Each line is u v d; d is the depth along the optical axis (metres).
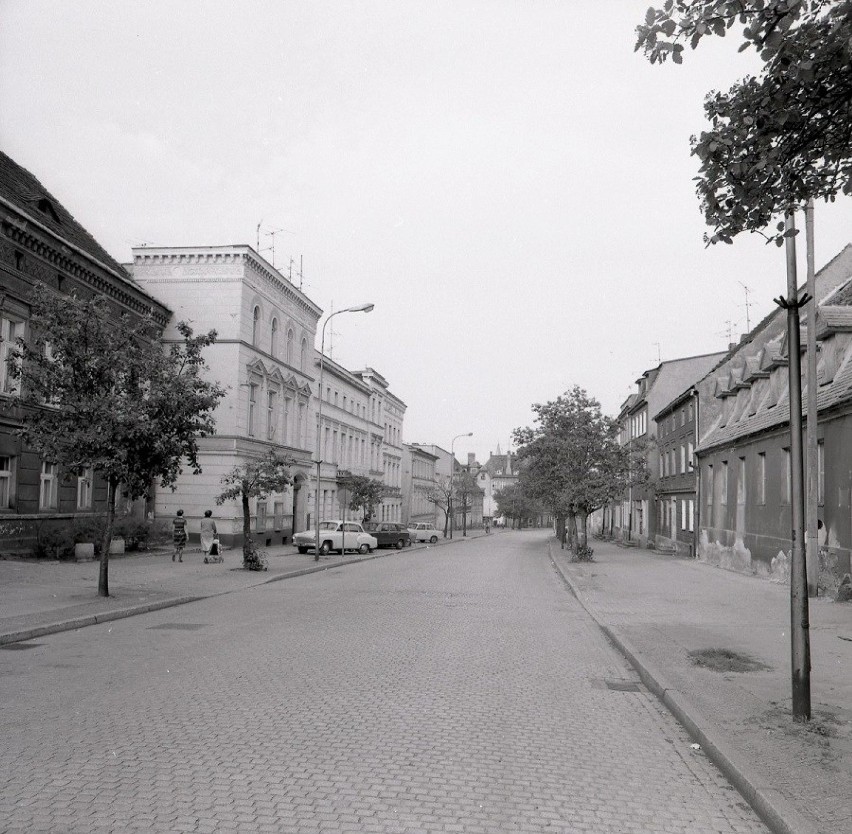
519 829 4.52
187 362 16.91
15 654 9.89
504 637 12.00
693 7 5.18
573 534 38.47
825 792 4.88
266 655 9.87
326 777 5.21
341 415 53.56
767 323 29.58
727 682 8.26
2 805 4.61
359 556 34.41
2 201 21.55
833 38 5.24
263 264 37.12
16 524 22.95
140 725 6.42
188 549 32.12
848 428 15.99
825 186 6.48
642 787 5.32
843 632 11.71
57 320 15.20
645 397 48.75
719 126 5.86
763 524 22.81
